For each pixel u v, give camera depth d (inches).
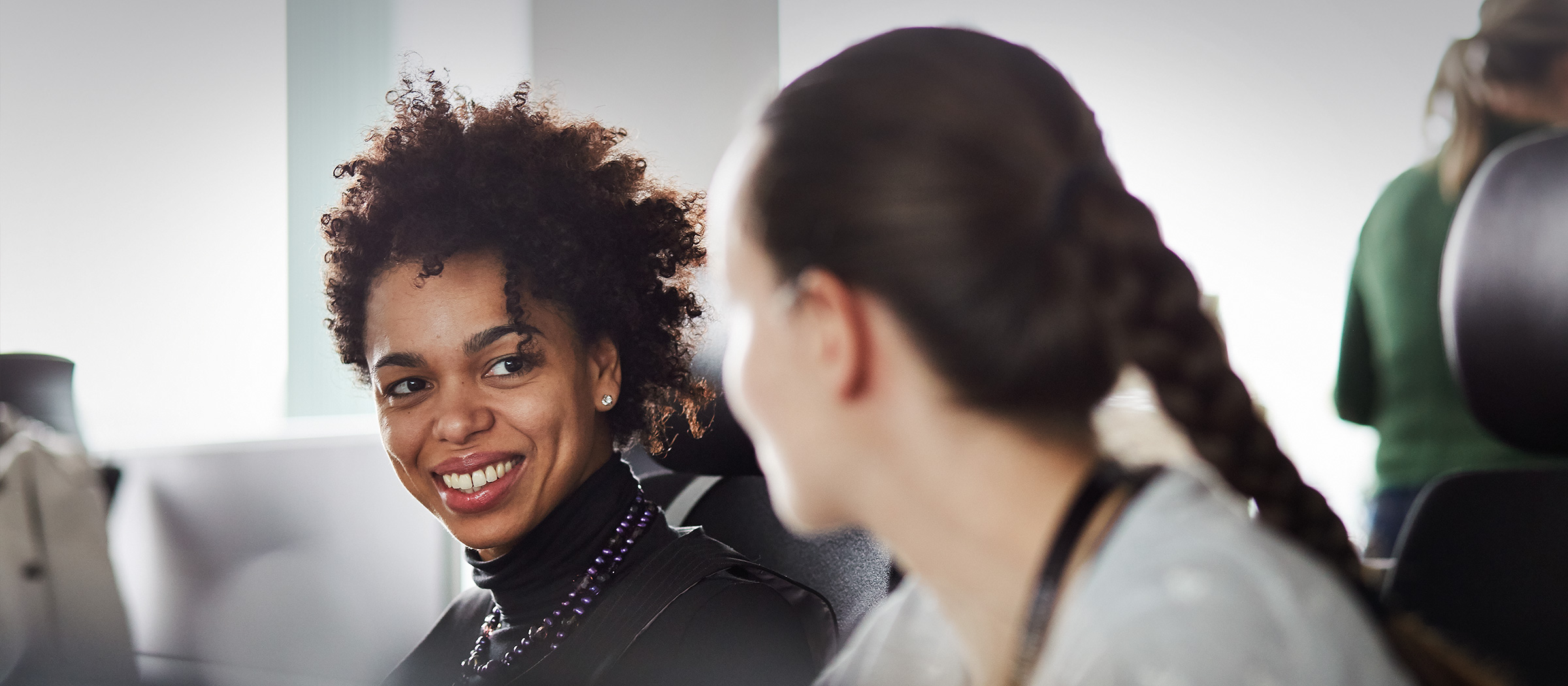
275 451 59.6
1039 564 15.2
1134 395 18.5
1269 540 15.0
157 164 76.6
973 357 14.9
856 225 15.1
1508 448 42.4
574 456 33.5
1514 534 32.1
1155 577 14.0
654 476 51.7
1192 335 15.3
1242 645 13.1
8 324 70.8
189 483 52.0
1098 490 15.4
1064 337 14.8
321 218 36.5
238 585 54.2
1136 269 15.0
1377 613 16.9
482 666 34.5
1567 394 29.9
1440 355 44.5
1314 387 74.6
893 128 15.1
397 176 34.1
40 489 42.9
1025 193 14.8
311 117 86.2
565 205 34.3
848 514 16.8
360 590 65.1
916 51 15.7
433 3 99.3
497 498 32.6
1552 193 30.0
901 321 15.1
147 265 75.9
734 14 97.3
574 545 33.5
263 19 83.9
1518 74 41.8
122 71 75.0
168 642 48.7
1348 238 74.1
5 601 40.4
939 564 16.4
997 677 16.7
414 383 33.4
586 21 100.8
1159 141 81.8
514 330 32.0
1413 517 33.6
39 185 72.1
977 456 15.4
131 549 47.9
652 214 37.1
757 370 16.3
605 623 32.8
